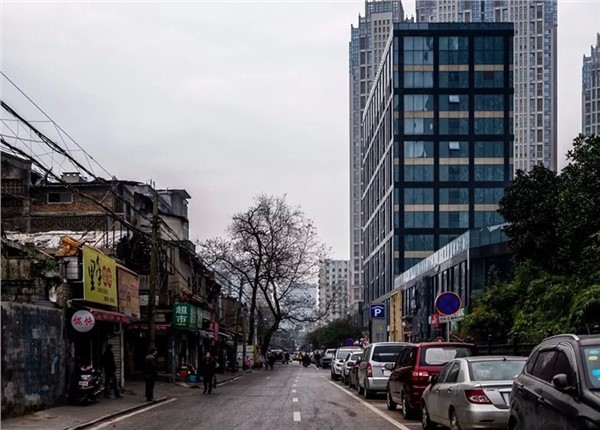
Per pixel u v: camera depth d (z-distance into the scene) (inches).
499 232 1923.0
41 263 899.4
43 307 840.3
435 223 3550.7
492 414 498.6
